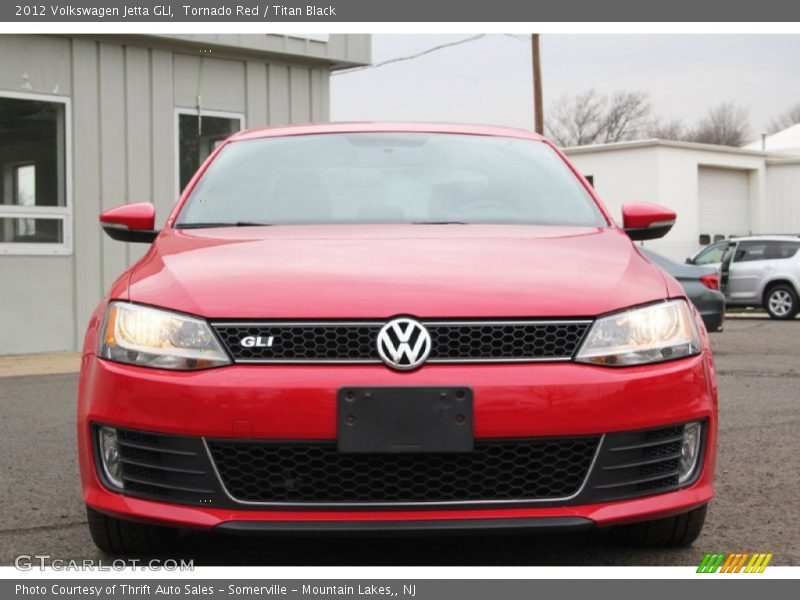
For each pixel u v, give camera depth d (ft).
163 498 9.46
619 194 96.02
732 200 104.12
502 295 9.64
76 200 33.12
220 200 13.12
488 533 9.12
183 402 9.27
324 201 12.95
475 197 13.16
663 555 10.97
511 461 9.26
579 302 9.68
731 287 60.95
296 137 14.76
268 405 9.11
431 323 9.34
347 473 9.26
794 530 11.94
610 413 9.31
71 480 14.92
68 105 32.81
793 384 26.09
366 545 11.43
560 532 9.22
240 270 10.27
